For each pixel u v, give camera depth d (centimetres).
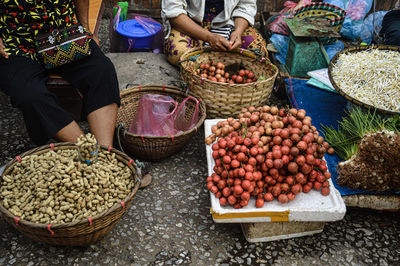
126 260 192
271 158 193
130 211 221
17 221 161
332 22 342
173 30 319
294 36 309
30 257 192
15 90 210
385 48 282
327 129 261
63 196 175
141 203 227
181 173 251
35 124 215
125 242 202
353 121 242
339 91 245
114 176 195
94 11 308
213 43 296
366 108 232
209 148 225
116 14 353
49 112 212
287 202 196
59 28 228
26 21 218
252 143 196
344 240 209
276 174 193
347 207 230
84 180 181
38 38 219
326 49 338
